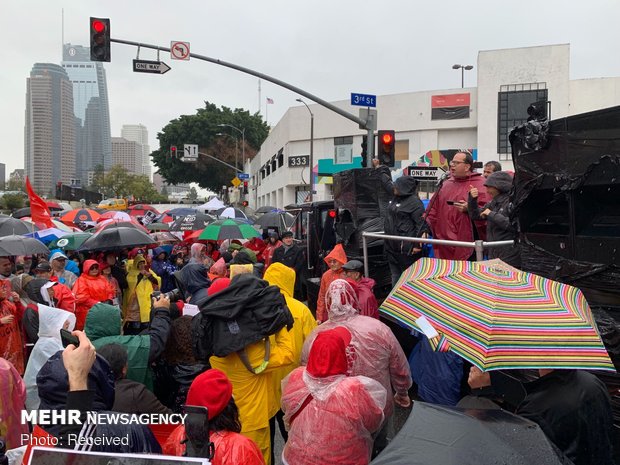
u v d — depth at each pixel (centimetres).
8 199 5109
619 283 350
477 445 194
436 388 449
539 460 191
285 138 4972
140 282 882
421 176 1240
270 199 6209
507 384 310
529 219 428
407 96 4134
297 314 455
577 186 371
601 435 258
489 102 3788
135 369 397
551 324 260
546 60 3634
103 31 1388
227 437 265
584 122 366
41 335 429
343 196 832
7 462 268
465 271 305
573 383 262
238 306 373
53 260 900
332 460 282
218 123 7600
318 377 294
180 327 443
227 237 1208
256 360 377
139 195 10250
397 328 643
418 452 193
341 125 4512
